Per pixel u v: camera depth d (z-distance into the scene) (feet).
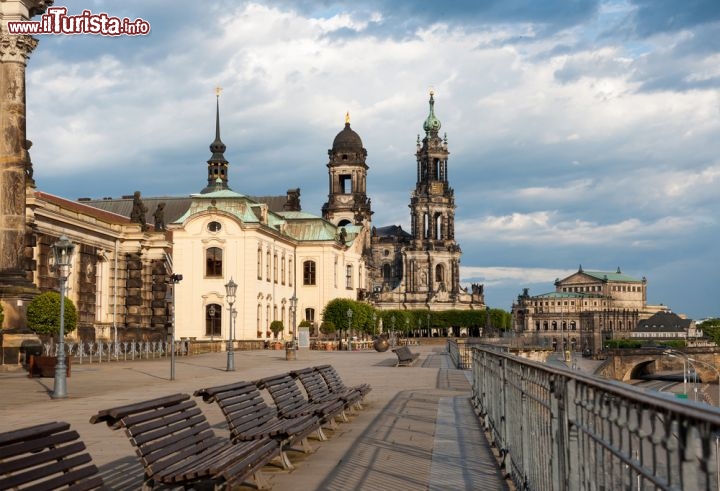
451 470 56.54
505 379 57.41
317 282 425.69
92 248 284.00
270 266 380.99
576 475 30.91
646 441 20.62
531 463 44.96
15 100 174.09
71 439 33.24
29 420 84.28
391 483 51.75
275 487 50.31
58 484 31.04
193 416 48.03
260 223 357.82
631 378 618.44
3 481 28.09
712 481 16.10
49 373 150.30
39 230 242.78
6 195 172.86
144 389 126.52
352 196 611.88
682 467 17.54
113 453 61.31
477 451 64.90
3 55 173.58
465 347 201.67
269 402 105.29
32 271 220.02
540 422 40.96
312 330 422.00
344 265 457.27
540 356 266.77
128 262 309.83
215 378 155.33
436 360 260.83
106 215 361.10
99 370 178.50
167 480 39.63
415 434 74.95
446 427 80.33
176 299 353.51
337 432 76.13
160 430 42.55
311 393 77.51
